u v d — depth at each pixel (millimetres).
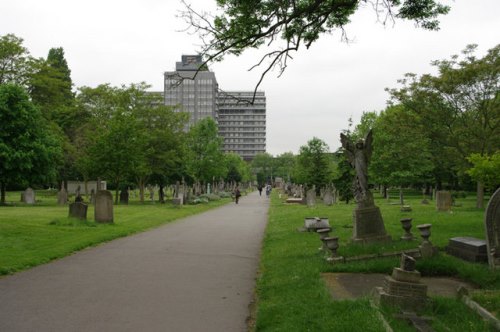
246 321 7105
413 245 11977
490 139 29078
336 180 45281
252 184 172500
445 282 9148
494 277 8883
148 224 23141
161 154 49531
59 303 8031
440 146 33000
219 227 22844
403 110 32188
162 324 6902
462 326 5969
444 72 28844
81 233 17828
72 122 56688
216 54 14484
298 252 12914
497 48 28000
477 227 16891
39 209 31766
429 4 14266
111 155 42406
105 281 9867
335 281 9109
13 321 6980
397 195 60656
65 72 67688
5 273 10570
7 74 47312
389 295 6840
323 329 6039
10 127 36406
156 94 53188
